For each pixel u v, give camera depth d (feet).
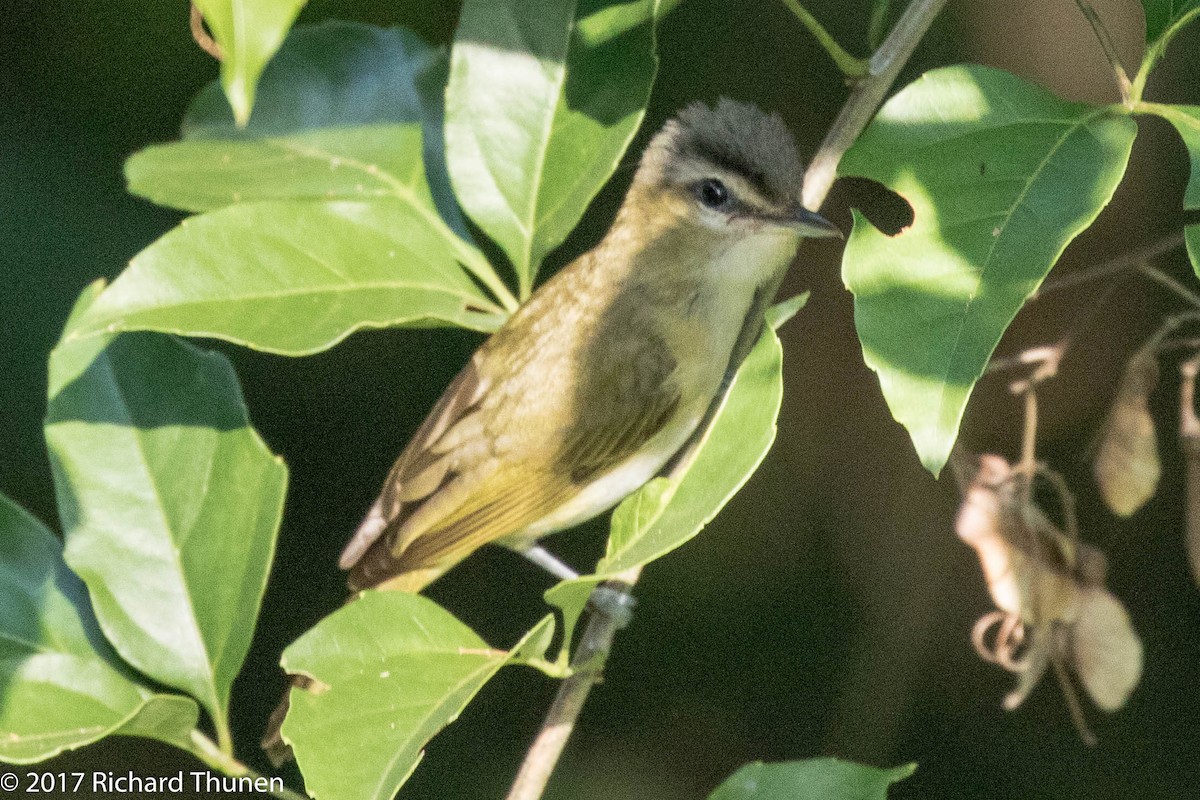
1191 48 42.93
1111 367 43.32
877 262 19.08
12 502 23.47
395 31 27.02
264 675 43.68
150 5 43.19
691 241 30.17
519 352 30.91
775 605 44.91
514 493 30.73
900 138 20.01
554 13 25.14
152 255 21.79
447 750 44.29
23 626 22.95
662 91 44.75
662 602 45.32
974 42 43.83
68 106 42.16
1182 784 42.63
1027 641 31.19
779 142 29.53
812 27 23.95
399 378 45.16
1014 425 43.83
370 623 20.40
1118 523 43.68
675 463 31.99
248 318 21.90
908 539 44.32
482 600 45.16
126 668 23.09
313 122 26.23
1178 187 43.19
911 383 18.56
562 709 23.85
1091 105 20.29
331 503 44.34
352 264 23.31
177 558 23.00
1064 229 19.19
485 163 24.88
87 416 23.41
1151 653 43.75
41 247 40.22
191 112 26.43
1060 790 42.98
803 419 45.57
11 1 42.83
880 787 21.83
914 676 43.70
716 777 43.93
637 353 30.40
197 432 23.45
